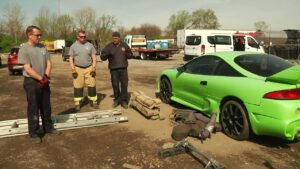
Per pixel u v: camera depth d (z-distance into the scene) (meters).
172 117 6.34
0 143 5.33
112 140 5.39
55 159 4.66
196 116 5.83
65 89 10.88
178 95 7.20
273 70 5.28
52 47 50.22
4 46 55.62
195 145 5.04
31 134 5.31
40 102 5.49
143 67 19.11
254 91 4.88
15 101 8.90
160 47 28.28
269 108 4.64
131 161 4.52
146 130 5.87
